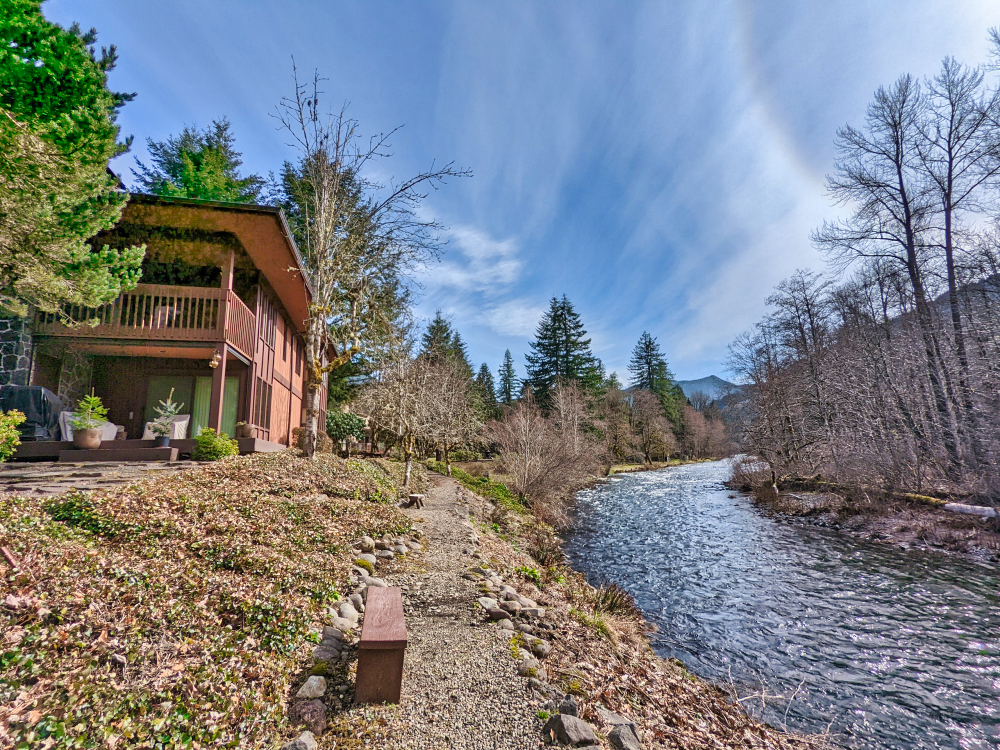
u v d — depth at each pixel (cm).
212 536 618
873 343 2434
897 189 2288
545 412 5412
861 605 1012
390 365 1952
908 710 629
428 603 610
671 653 792
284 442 2072
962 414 1922
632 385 7369
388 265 1459
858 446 2195
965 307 2012
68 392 1311
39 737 259
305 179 1434
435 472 2728
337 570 653
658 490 3112
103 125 829
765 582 1184
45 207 766
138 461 1049
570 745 336
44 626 346
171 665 360
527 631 558
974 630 873
